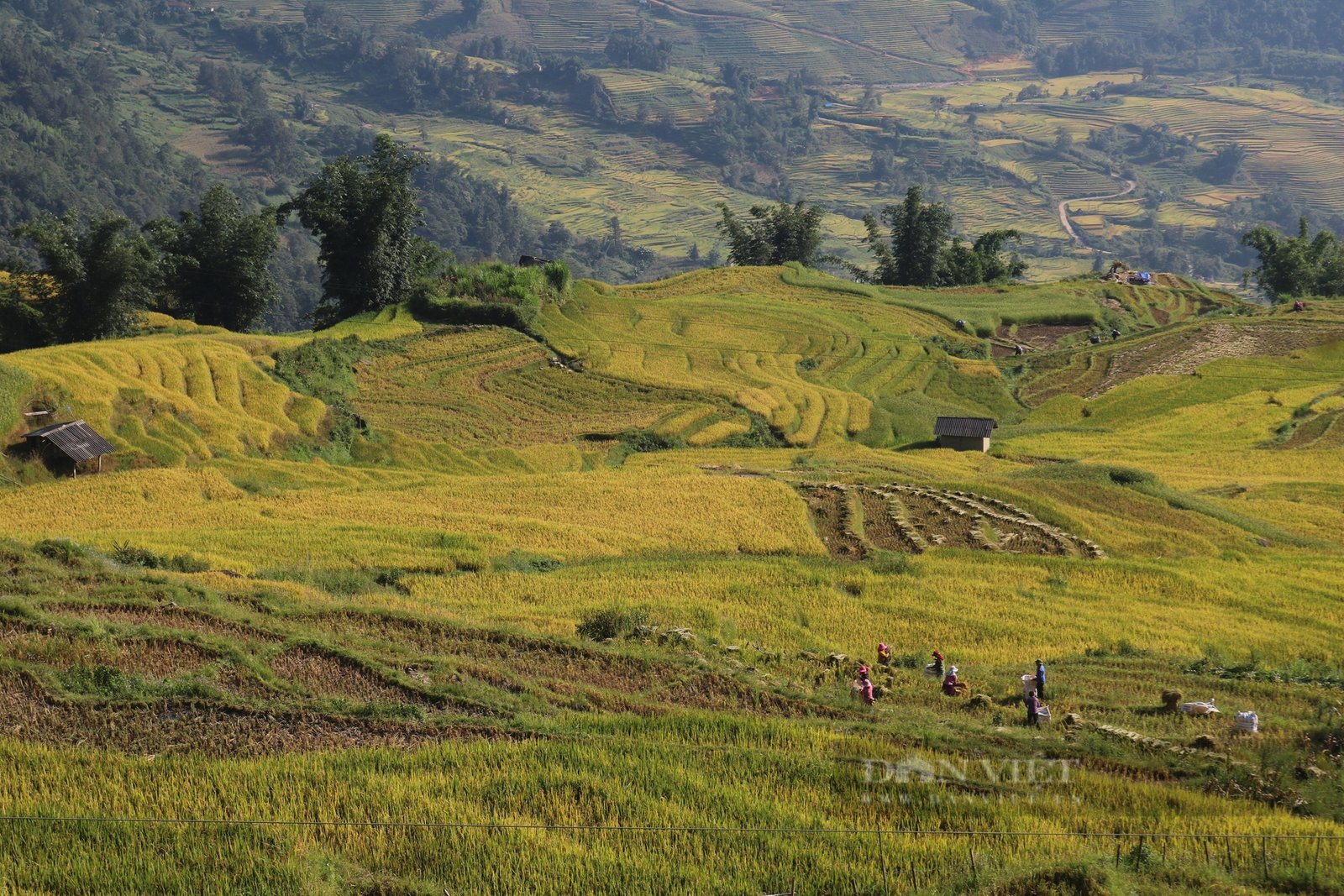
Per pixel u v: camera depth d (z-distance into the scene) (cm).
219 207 13938
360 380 12138
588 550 6638
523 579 5903
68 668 3647
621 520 7312
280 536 6369
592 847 2808
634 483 8256
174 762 3125
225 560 5706
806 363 15538
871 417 13275
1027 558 6900
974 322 18562
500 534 6719
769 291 19750
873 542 7312
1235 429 12781
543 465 10562
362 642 4147
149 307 14000
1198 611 6112
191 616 4209
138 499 7131
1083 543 7512
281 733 3416
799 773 3259
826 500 8138
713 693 4100
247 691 3653
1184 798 3262
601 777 3169
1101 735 3866
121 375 9512
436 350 13450
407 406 11738
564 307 16462
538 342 14462
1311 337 16975
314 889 2553
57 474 8025
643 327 16412
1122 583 6581
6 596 4084
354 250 14025
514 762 3238
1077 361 16812
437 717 3572
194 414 9281
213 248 13888
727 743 3500
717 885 2666
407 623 4491
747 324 17150
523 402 12606
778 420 12669
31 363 8938
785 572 6194
